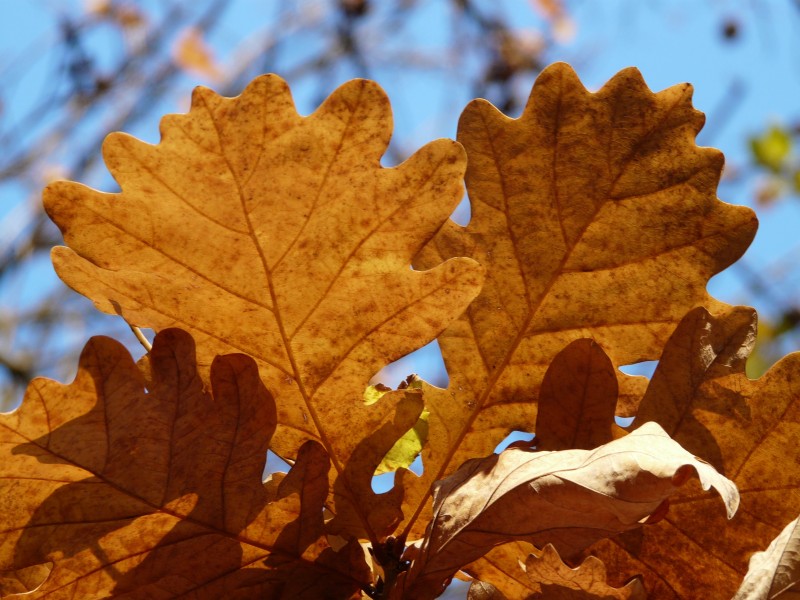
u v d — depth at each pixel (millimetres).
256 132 437
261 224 436
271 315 438
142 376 425
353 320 440
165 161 435
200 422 427
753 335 442
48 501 425
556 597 415
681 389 439
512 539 417
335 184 437
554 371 438
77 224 432
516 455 423
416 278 438
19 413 419
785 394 436
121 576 432
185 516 430
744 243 448
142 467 426
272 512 432
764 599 413
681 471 393
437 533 424
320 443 441
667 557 433
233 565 435
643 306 449
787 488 432
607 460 403
